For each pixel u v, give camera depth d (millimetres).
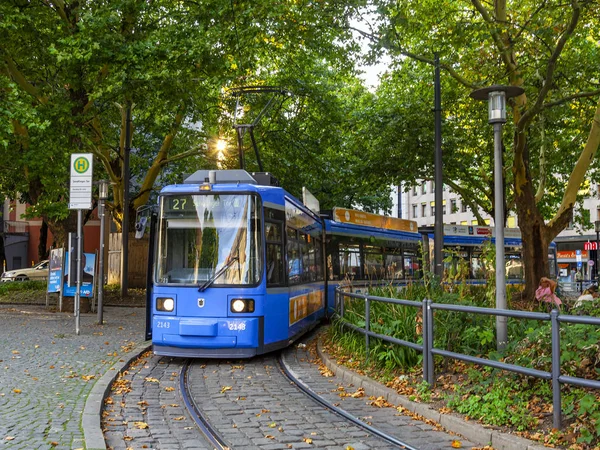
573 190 16234
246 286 11023
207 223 11328
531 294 15641
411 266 23578
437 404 7137
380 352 9391
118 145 27938
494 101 8633
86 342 12805
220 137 27141
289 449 5887
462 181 32562
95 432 6000
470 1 15594
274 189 12047
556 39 14961
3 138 16016
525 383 6691
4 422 6336
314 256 16078
